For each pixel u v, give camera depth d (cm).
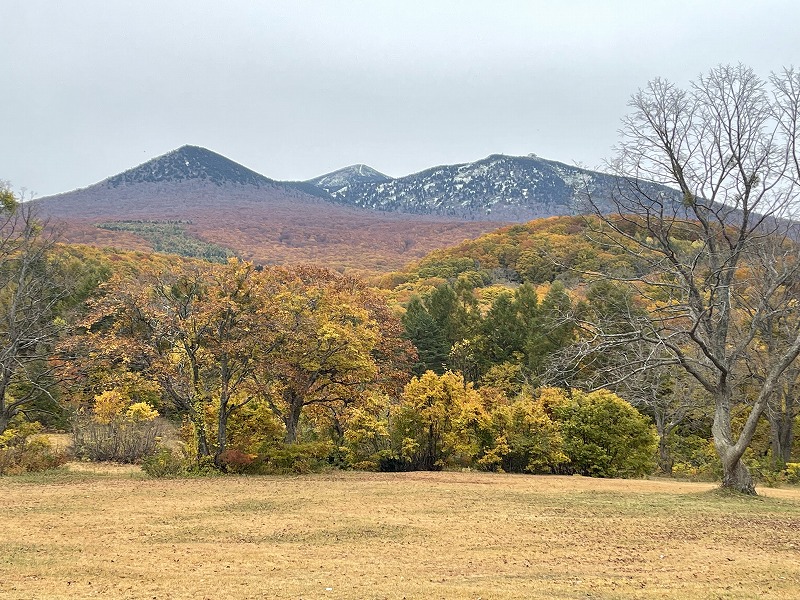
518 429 2494
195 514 1340
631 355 2245
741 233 1739
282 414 2606
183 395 2275
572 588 832
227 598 772
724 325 1803
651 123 1756
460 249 10369
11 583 825
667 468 3070
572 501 1578
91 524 1227
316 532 1173
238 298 2281
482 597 784
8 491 1677
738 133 1706
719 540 1153
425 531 1192
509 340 5212
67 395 3084
